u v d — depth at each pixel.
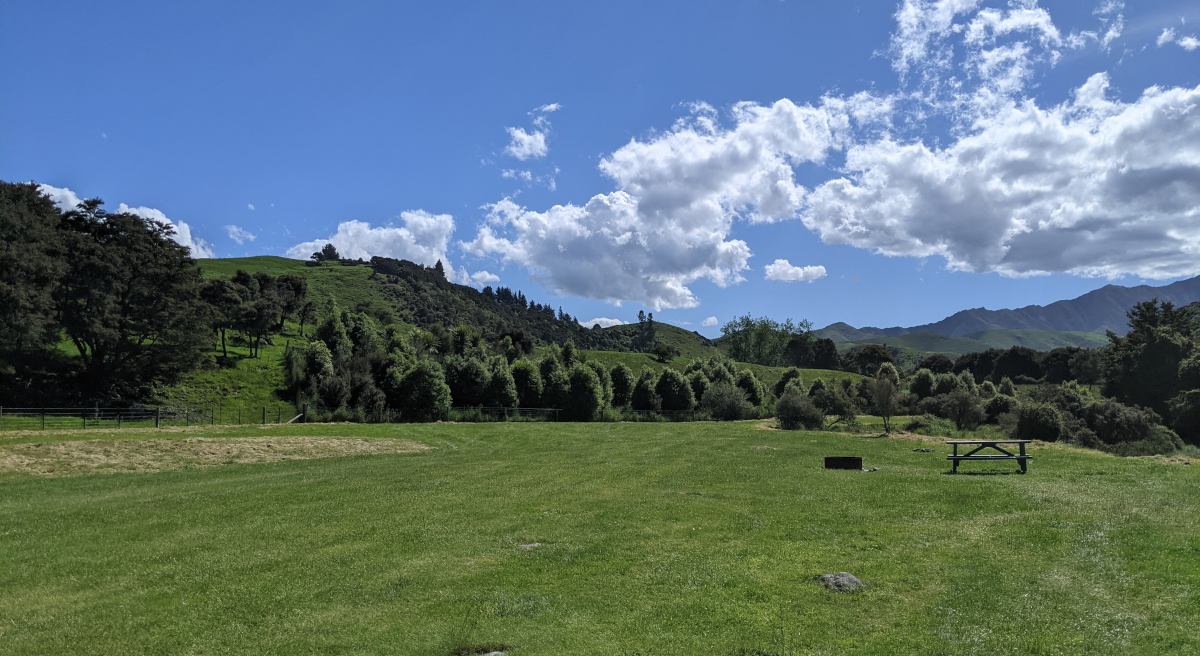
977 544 12.60
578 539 13.35
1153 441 44.12
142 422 51.50
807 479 21.52
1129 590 9.77
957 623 8.59
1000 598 9.50
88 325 57.28
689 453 31.09
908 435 41.16
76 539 13.79
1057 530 13.47
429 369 61.69
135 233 63.00
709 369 85.38
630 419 70.19
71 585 10.70
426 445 37.00
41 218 58.66
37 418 47.88
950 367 140.62
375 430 42.53
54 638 8.52
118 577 11.12
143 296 61.72
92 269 58.25
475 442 38.78
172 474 25.00
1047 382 111.75
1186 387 62.09
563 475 23.27
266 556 12.31
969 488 18.86
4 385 55.78
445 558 12.02
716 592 9.93
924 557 11.76
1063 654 7.62
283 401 65.81
